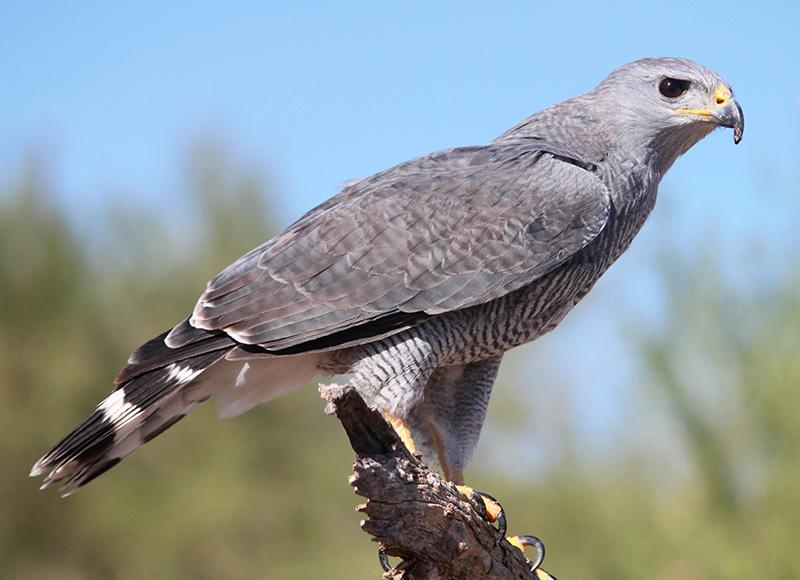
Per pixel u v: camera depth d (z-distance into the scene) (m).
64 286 18.80
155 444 18.39
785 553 11.57
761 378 11.77
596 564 13.84
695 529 12.26
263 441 18.70
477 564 7.35
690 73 9.02
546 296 8.56
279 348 8.20
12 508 18.17
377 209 8.41
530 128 9.34
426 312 8.23
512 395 16.14
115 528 18.08
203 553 18.19
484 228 8.35
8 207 18.89
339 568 17.97
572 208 8.48
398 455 6.85
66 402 18.56
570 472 14.71
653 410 12.59
